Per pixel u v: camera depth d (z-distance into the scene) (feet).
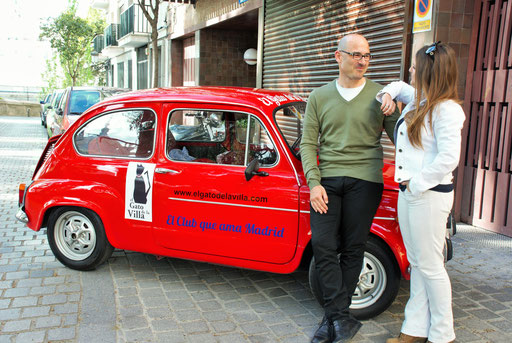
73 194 14.26
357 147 10.52
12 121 86.53
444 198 9.62
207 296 13.42
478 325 11.89
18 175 31.24
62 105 39.55
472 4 18.99
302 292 13.79
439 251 9.95
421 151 9.63
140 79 85.20
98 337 11.04
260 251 12.46
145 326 11.62
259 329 11.61
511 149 18.35
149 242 13.71
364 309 11.83
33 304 12.63
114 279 14.43
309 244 12.12
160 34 65.57
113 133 14.21
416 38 20.17
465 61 19.38
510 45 18.02
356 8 24.53
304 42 29.96
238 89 14.23
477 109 19.60
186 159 13.28
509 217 18.56
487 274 15.11
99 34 120.98
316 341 10.60
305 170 10.54
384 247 11.66
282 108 13.07
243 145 12.73
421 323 10.51
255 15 40.34
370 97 10.45
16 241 17.87
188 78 59.72
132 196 13.66
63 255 14.98
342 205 10.66
